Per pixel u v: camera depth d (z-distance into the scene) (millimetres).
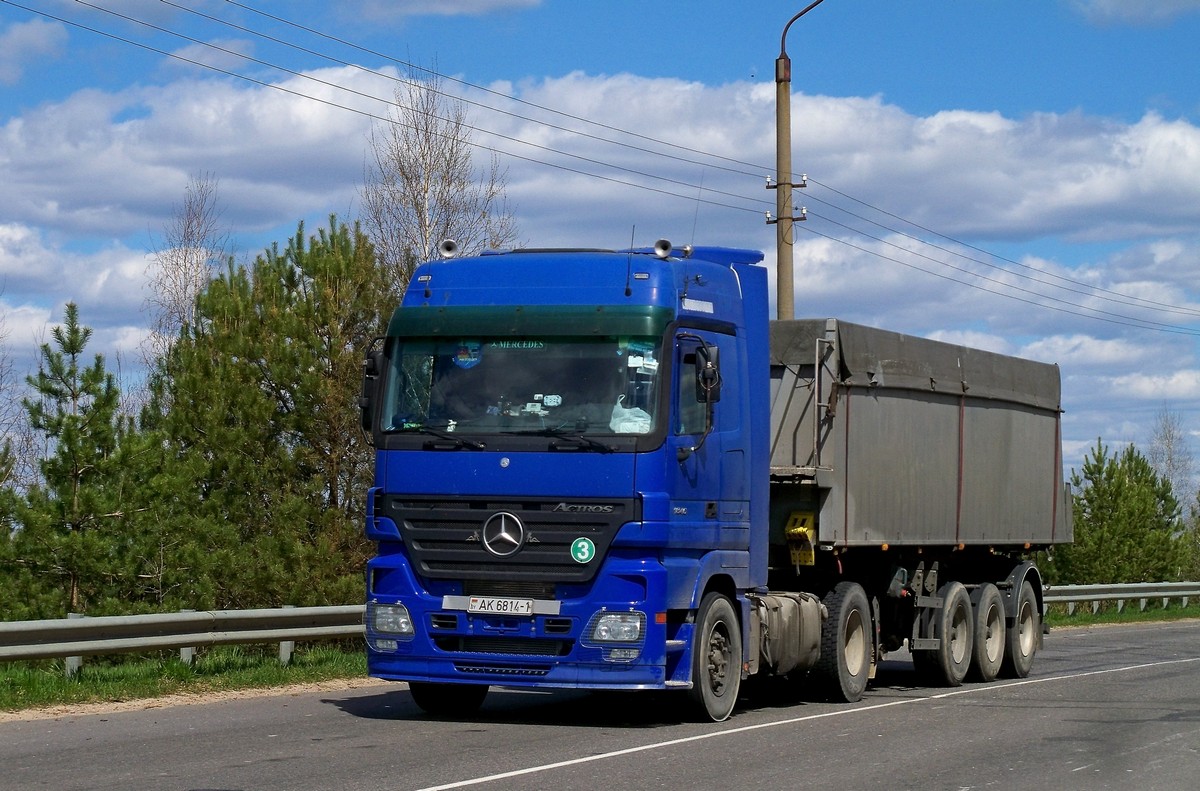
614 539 11547
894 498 16141
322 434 20734
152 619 14477
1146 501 41938
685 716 12648
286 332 20688
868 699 15547
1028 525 19938
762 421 13570
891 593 16531
